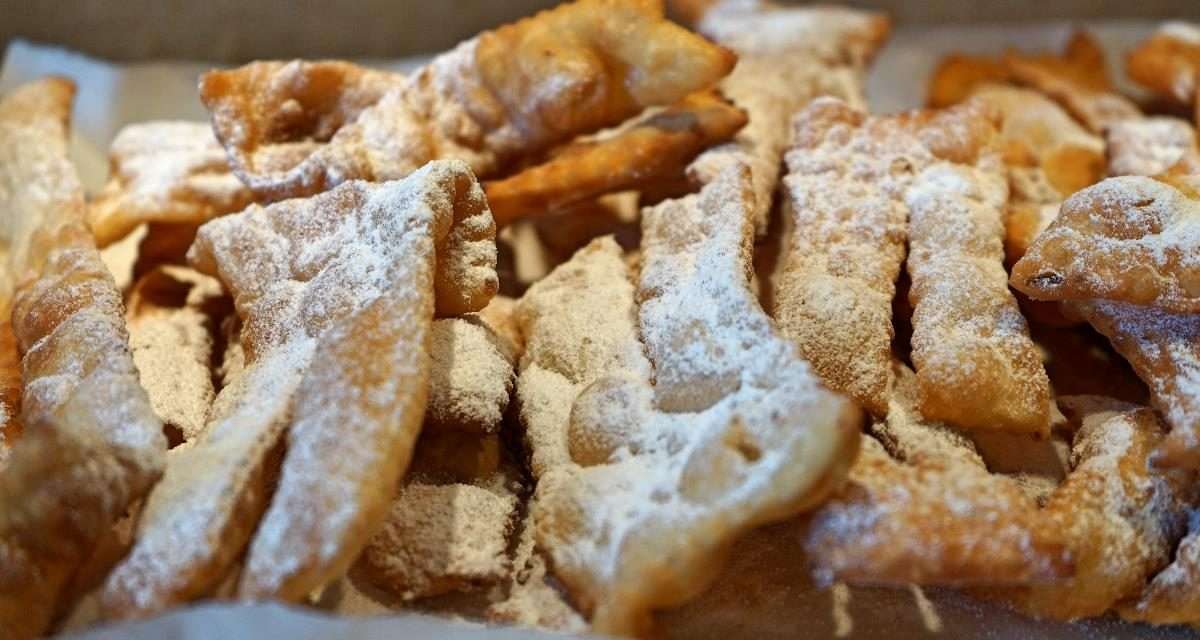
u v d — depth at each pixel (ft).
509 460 1.22
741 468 1.03
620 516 1.07
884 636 1.13
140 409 1.08
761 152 1.40
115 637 0.98
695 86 1.36
